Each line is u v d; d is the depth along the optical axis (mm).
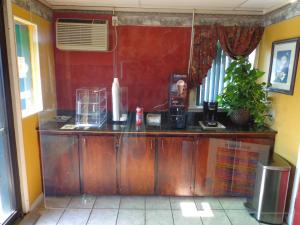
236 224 2066
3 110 1854
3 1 1734
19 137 1958
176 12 2422
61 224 2020
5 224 1852
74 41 2428
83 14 2414
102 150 2230
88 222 2057
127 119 2457
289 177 1999
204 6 2289
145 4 2268
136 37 2482
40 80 2262
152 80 2557
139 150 2238
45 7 2275
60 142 2230
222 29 2438
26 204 2082
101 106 2500
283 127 2135
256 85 2324
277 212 2043
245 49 2459
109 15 2428
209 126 2342
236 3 2166
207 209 2254
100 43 2445
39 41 2217
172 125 2371
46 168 2283
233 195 2348
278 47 2176
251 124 2398
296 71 1951
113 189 2307
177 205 2307
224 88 2469
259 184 2088
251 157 2254
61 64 2467
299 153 1913
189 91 2527
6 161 1933
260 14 2422
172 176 2293
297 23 1932
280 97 2180
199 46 2479
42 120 2301
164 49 2506
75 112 2512
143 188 2311
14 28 1841
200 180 2307
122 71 2541
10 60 1832
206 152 2254
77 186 2301
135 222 2068
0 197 1916
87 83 2523
